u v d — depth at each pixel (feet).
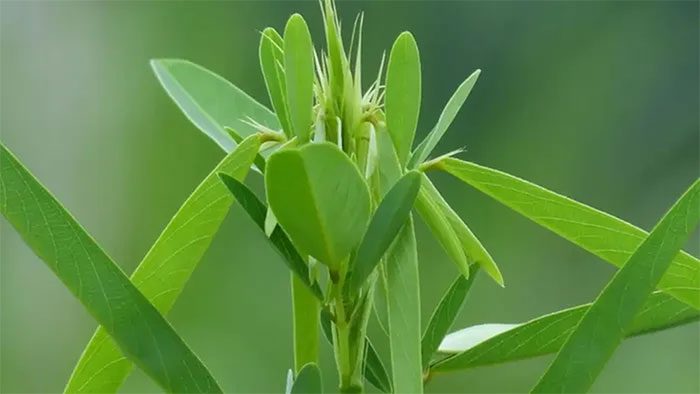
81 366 1.87
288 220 1.77
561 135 6.42
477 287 5.82
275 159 1.72
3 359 5.82
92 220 6.33
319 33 6.40
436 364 1.97
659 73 6.39
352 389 1.85
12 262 5.95
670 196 6.32
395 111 1.83
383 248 1.79
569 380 1.78
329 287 1.84
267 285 5.92
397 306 1.80
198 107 2.03
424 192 1.87
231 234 5.97
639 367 5.61
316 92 1.84
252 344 5.87
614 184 6.38
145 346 1.79
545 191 1.88
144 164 6.41
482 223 5.93
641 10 6.40
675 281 1.86
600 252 1.89
